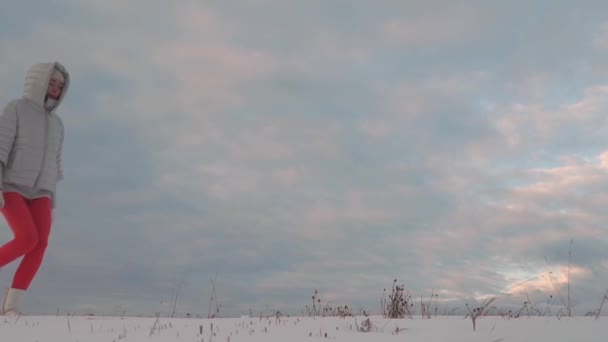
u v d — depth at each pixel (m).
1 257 5.77
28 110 6.14
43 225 6.14
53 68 6.29
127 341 3.82
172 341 3.80
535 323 4.30
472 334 3.87
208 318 5.53
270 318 5.55
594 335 3.73
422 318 5.06
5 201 5.93
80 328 4.59
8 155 5.96
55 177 6.41
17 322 5.06
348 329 4.39
